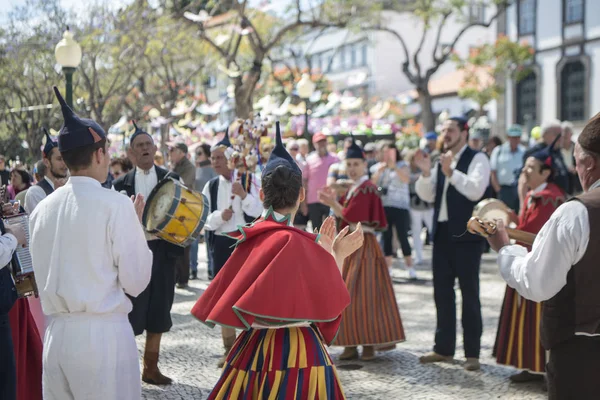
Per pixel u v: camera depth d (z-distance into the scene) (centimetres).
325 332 272
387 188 945
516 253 303
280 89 2195
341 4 1869
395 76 4194
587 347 271
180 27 1661
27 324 384
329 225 301
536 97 3203
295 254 264
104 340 296
